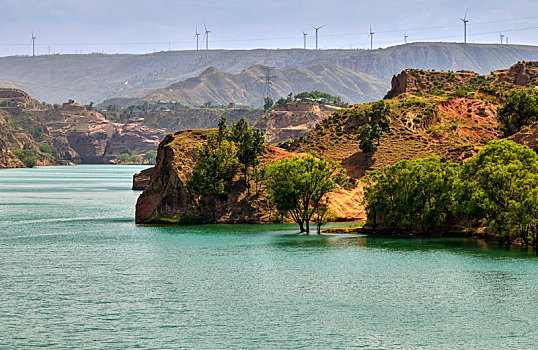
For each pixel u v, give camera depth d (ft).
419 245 444.14
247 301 302.86
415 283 335.26
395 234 496.23
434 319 275.59
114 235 499.10
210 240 474.08
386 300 304.30
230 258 402.93
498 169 431.84
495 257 396.78
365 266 376.48
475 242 451.53
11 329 260.21
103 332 257.34
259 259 399.24
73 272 361.30
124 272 362.12
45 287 326.65
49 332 256.93
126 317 276.82
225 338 251.39
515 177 431.84
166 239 479.00
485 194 433.48
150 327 264.11
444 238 472.03
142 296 310.65
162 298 307.37
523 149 466.70
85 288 325.01
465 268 367.66
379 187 494.18
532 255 401.08
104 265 380.78
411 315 281.13
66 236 495.00
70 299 304.30
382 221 504.02
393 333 258.57
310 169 503.61
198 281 341.21
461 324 268.82
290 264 384.06
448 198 463.01
